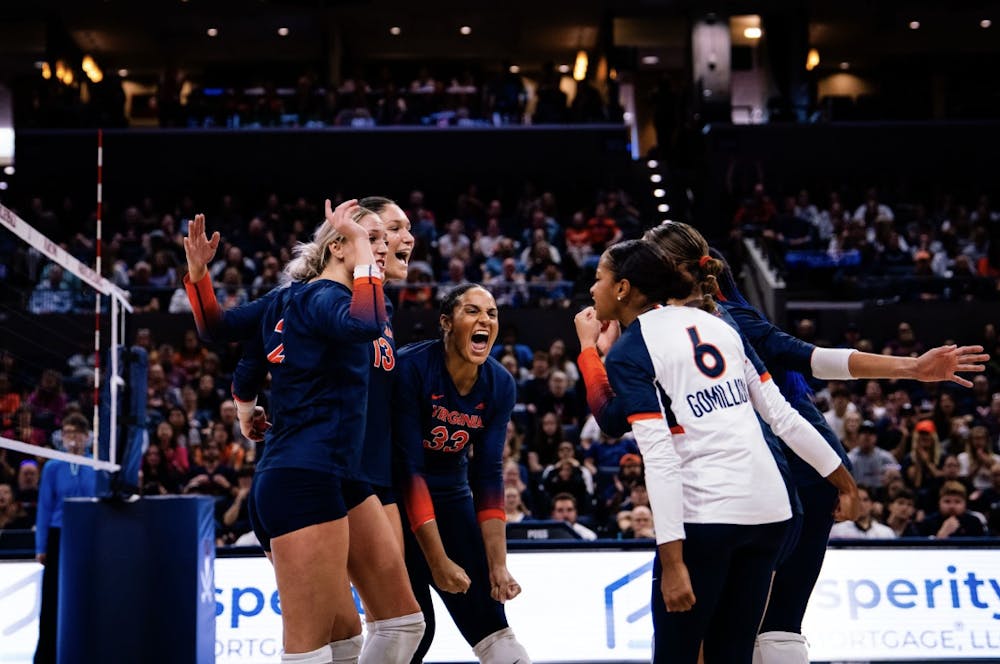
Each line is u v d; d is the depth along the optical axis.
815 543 3.96
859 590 5.85
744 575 3.35
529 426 12.39
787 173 22.50
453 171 22.42
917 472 10.27
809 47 24.67
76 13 24.56
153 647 3.73
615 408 3.36
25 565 5.79
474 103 23.23
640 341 3.38
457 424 4.21
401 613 3.63
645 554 5.80
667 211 22.25
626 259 3.63
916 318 16.30
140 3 24.27
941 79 27.70
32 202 19.72
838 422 11.30
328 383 3.46
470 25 25.77
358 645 3.59
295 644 3.37
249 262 16.94
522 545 5.80
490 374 4.31
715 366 3.37
